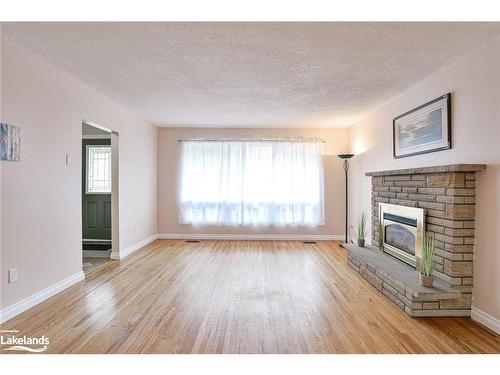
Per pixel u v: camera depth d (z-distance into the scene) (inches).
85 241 257.4
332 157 263.9
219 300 128.3
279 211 261.6
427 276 114.1
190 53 114.8
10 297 110.3
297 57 117.5
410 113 154.3
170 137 266.1
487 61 104.7
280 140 260.7
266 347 91.7
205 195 263.0
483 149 106.7
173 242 251.0
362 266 160.9
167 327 104.0
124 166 204.4
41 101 125.1
